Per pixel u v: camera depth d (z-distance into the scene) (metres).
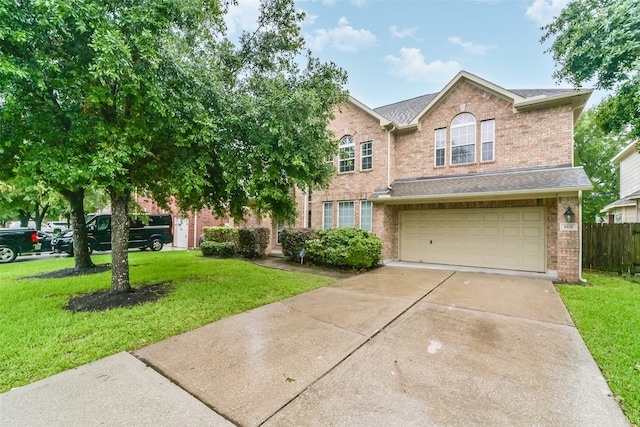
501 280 7.84
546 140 9.14
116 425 2.28
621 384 2.88
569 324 4.55
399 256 11.76
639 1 5.81
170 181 6.02
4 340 3.81
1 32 3.37
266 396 2.69
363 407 2.53
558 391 2.78
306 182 6.59
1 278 7.73
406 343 3.87
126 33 4.50
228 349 3.68
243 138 6.07
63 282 7.13
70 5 3.68
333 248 9.84
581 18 7.12
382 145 11.62
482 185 9.16
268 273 8.86
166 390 2.77
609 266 9.12
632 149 14.31
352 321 4.70
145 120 5.14
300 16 7.26
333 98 7.47
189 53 5.49
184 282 7.36
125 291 6.15
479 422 2.34
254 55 7.24
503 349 3.69
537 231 9.06
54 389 2.77
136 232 15.15
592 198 21.92
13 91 4.01
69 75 4.43
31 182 4.44
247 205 8.02
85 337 4.00
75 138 4.64
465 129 10.66
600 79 7.20
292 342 3.89
